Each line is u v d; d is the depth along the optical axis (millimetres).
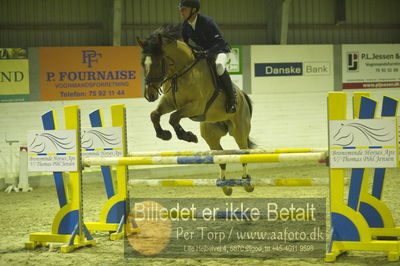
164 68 5055
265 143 12258
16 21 11523
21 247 5059
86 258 4520
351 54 12680
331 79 12625
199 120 5730
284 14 12555
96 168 11242
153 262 4285
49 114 4984
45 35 11680
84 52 10969
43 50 10727
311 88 12531
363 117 4199
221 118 5844
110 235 5371
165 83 5324
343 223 4258
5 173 10492
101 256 4570
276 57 12258
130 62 11320
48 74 10758
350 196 4250
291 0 12547
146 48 5070
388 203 7121
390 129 4023
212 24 5379
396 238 4602
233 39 12977
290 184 4543
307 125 12562
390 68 12891
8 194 9883
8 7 11453
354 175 4230
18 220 6777
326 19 13539
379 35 13906
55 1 11742
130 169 11422
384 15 13906
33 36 11609
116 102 11234
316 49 12492
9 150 10523
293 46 12352
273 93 12281
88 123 11031
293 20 13289
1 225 6410
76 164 4867
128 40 12203
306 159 4297
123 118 5430
